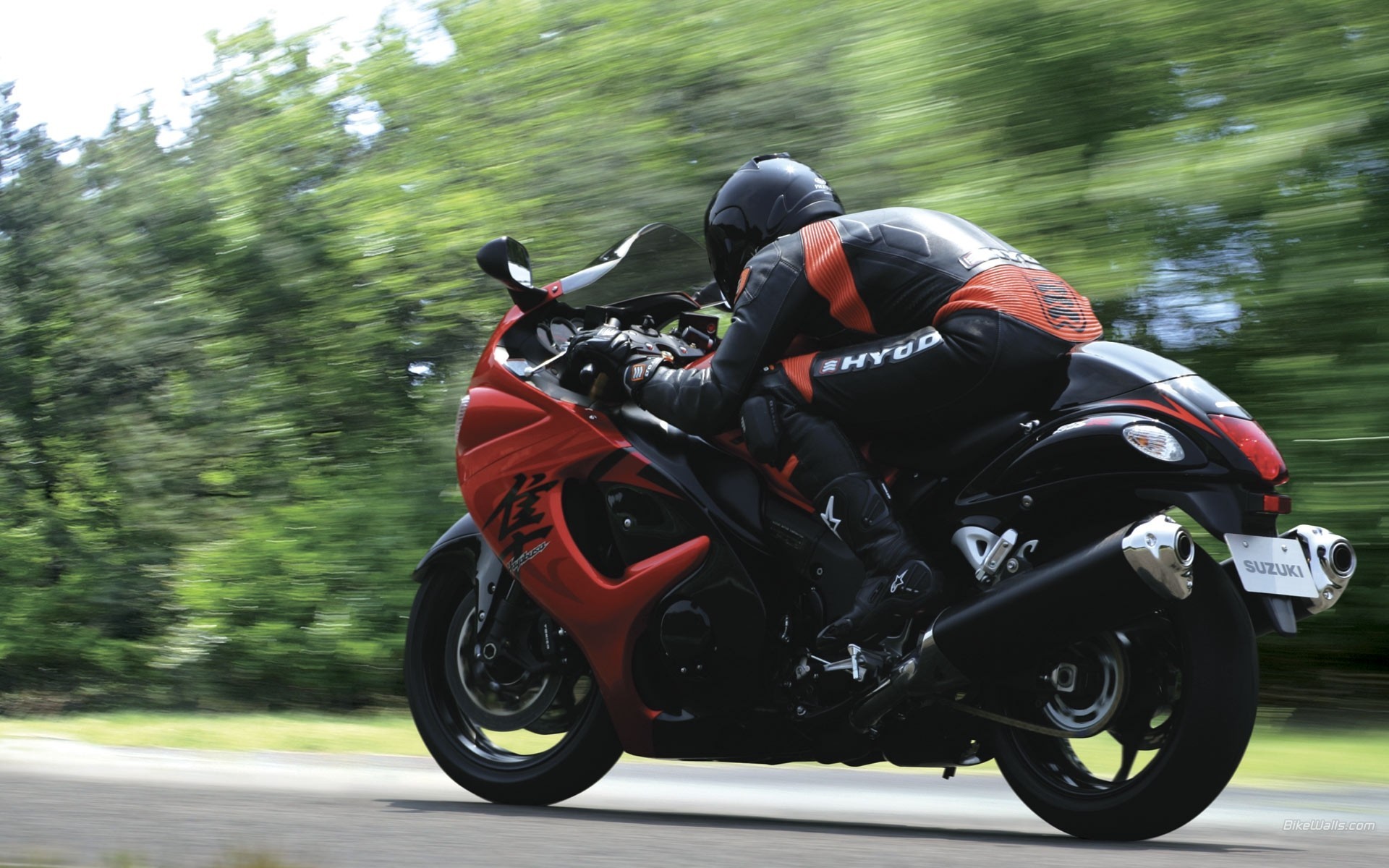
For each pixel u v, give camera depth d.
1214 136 6.66
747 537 3.34
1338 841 2.93
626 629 3.47
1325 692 6.44
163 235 9.72
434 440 8.23
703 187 7.80
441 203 8.50
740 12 8.05
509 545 3.63
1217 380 6.65
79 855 2.37
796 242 3.30
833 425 3.18
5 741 4.96
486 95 8.84
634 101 8.25
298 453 8.92
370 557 8.16
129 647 9.23
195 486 9.69
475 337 8.50
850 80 7.55
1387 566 6.35
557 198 8.15
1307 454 6.33
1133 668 2.92
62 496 10.18
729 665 3.36
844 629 3.11
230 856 2.29
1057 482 2.94
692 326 3.99
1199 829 3.12
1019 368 2.98
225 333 9.31
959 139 7.01
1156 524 2.75
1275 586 2.77
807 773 4.43
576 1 8.66
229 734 5.57
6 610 9.54
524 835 2.84
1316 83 6.51
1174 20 6.70
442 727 3.83
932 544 3.12
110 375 9.86
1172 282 6.68
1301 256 6.36
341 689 8.13
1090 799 2.96
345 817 3.06
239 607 8.31
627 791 4.01
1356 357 6.36
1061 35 6.79
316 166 9.56
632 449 3.50
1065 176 6.70
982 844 2.81
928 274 3.13
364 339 8.59
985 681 2.99
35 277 10.06
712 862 2.46
